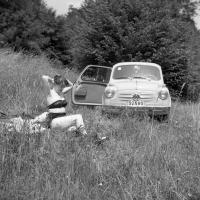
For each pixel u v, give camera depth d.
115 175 5.50
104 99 10.42
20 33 27.16
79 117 7.46
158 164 5.99
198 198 5.19
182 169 5.89
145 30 19.45
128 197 4.96
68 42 30.23
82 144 6.35
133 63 11.95
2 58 14.22
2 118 7.25
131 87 10.41
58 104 7.48
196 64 22.84
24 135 5.94
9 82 11.48
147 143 6.79
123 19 20.11
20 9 28.70
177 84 20.61
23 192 4.71
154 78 11.42
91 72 11.88
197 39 24.52
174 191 5.15
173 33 20.72
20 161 5.33
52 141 6.18
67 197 4.72
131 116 9.28
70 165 5.48
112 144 6.80
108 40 19.56
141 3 20.41
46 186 4.83
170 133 7.78
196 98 21.20
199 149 6.90
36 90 11.52
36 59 16.70
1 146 5.59
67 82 8.53
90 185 5.19
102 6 20.47
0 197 4.54
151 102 10.26
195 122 9.05
